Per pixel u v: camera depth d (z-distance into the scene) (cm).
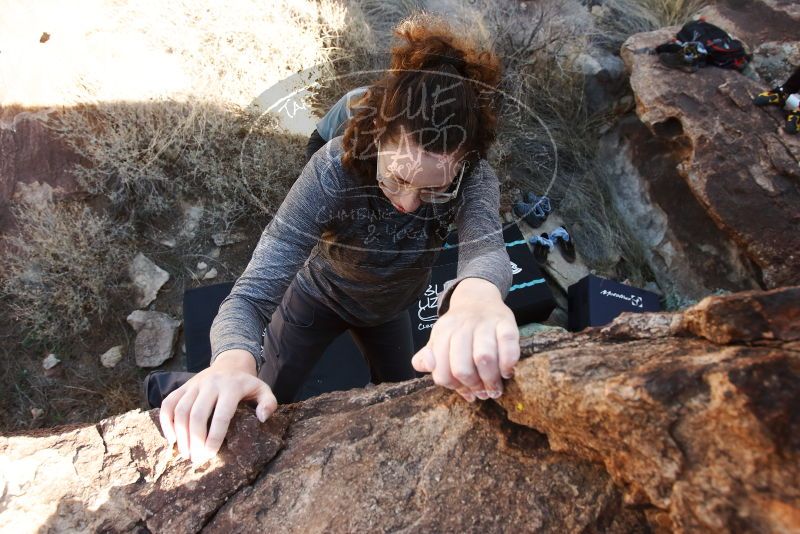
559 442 77
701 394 60
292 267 115
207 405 89
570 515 73
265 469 90
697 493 56
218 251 292
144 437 93
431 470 83
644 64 333
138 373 267
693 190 301
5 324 266
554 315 322
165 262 287
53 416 255
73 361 266
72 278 271
